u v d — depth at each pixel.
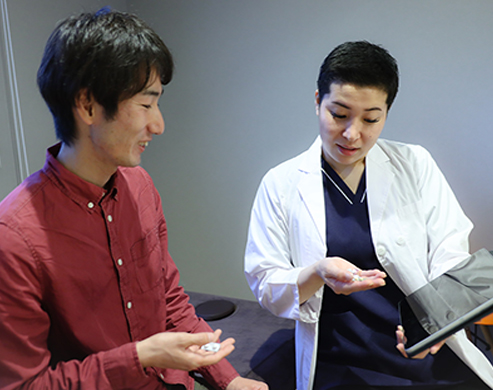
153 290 1.04
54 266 0.85
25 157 2.23
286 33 2.39
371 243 1.36
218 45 2.57
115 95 0.78
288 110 2.49
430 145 2.23
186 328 1.16
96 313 0.92
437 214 1.40
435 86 2.15
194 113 2.74
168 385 1.07
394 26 2.16
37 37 2.24
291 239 1.44
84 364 0.85
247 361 1.52
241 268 2.85
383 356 1.29
